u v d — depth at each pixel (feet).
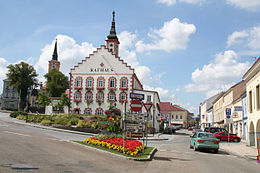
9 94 311.27
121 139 58.95
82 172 28.66
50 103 182.60
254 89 80.07
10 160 30.81
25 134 66.13
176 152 59.98
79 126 108.68
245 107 115.75
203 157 53.16
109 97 168.25
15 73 252.83
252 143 84.38
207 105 279.90
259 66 71.82
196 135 67.82
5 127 85.10
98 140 56.75
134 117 49.49
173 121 363.35
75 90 172.35
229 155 61.26
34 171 26.55
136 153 45.62
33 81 260.01
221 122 187.01
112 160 39.63
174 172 33.65
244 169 40.06
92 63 173.17
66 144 54.49
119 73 169.17
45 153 38.78
